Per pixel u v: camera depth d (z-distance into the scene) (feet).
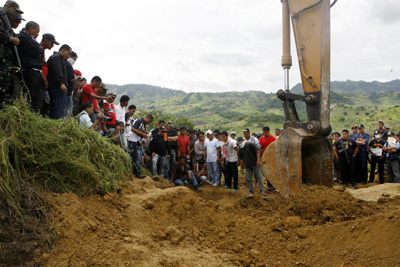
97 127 21.56
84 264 12.15
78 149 16.94
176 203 19.57
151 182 22.67
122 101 24.98
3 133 14.17
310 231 16.20
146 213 17.52
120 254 13.26
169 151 28.40
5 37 14.96
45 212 13.30
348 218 17.20
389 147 33.76
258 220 18.95
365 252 13.41
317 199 18.03
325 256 14.23
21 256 11.33
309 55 17.69
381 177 35.17
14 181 13.34
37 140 15.40
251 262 14.89
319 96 17.44
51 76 19.36
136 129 24.57
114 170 19.06
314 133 17.39
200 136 32.14
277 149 17.69
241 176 38.75
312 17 17.48
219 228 18.07
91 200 16.31
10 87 15.96
